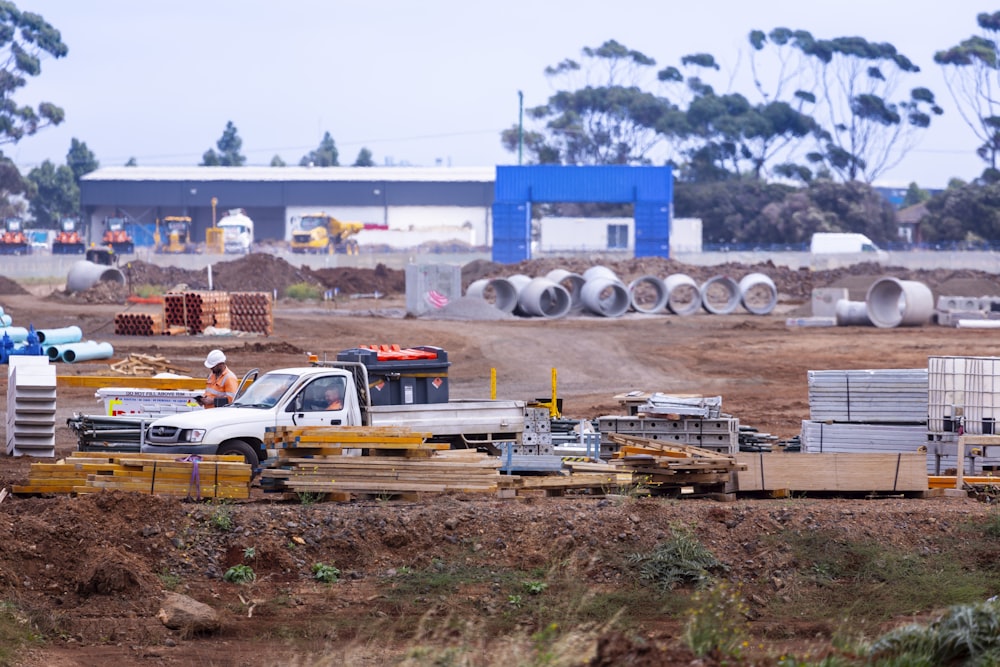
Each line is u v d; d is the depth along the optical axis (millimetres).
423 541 55062
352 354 74688
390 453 62750
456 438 71562
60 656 43312
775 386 136750
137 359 130875
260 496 65500
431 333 189625
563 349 169000
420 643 43750
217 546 53844
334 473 60781
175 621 46594
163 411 79250
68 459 61750
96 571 49719
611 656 36219
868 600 51625
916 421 75438
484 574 52531
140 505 55344
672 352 168250
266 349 161750
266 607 49375
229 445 67312
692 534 55312
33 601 48531
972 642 37750
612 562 53688
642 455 64812
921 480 65125
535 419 72812
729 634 42500
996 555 55688
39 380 82750
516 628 46469
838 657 37875
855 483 65062
